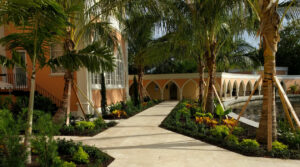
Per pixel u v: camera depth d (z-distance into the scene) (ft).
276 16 16.17
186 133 20.88
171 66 89.61
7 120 10.39
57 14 11.46
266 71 16.66
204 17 22.25
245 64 53.93
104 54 18.71
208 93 33.32
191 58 46.01
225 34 29.89
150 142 18.10
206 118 26.25
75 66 17.31
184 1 28.73
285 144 16.83
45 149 9.88
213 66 32.30
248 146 15.61
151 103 57.00
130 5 23.09
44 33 12.83
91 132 21.57
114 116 32.58
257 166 12.62
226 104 60.64
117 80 48.57
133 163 13.15
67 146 14.56
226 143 16.65
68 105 24.18
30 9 11.34
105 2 23.13
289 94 101.35
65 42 22.76
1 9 11.69
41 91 33.91
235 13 19.76
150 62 49.65
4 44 13.24
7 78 33.58
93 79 35.94
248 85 106.83
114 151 15.61
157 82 77.20
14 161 9.16
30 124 11.90
